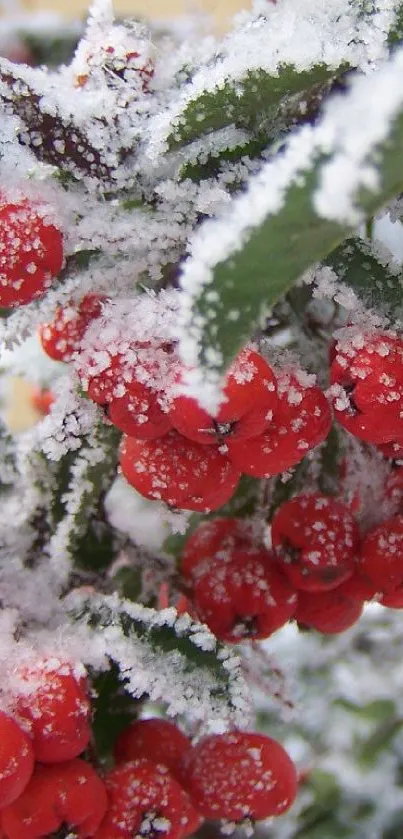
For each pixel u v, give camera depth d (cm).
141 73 8
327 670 21
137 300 8
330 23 7
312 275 8
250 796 9
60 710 8
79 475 10
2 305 8
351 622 10
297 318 9
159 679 9
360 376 8
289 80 7
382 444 9
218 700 9
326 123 6
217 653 9
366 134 6
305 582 10
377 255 8
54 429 9
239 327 6
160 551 11
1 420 11
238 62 7
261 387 8
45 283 8
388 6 7
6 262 8
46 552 10
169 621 9
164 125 8
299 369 8
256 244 6
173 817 9
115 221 8
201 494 8
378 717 20
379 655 21
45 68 9
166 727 10
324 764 20
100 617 9
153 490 9
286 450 8
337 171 6
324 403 8
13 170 8
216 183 8
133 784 9
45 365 11
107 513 10
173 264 8
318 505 10
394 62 6
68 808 8
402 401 8
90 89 8
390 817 19
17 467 11
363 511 10
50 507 10
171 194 8
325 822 19
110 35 8
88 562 10
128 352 8
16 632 9
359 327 8
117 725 10
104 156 8
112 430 9
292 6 8
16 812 8
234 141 8
